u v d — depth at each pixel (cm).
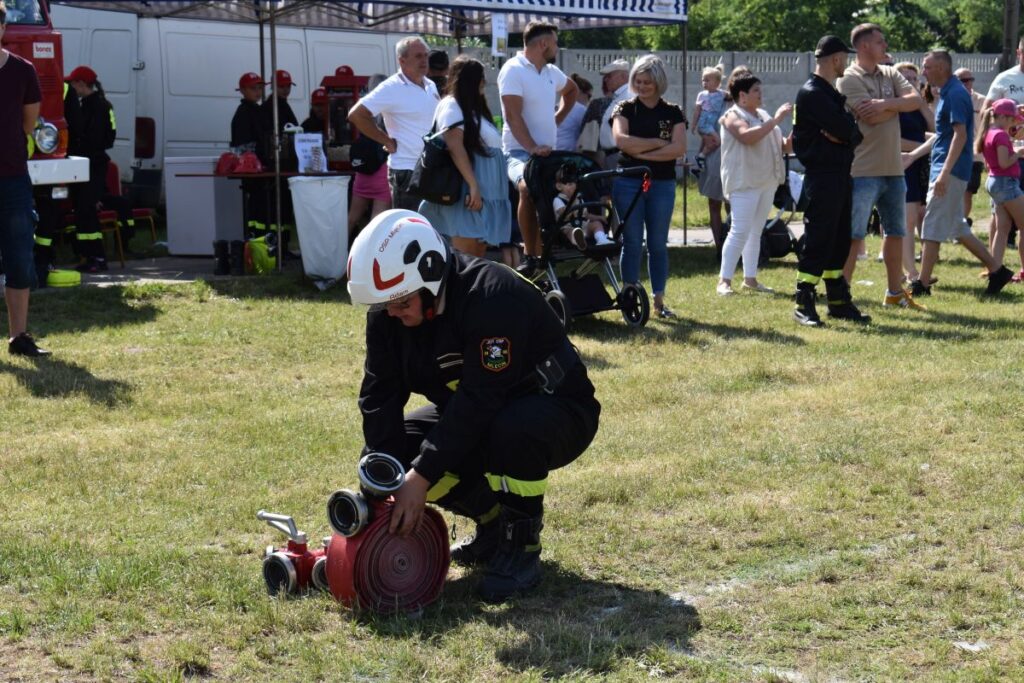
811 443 569
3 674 340
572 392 402
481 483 422
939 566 421
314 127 1452
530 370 392
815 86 859
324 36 1727
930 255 1020
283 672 345
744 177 1026
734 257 1041
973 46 4050
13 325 774
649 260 928
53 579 402
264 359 788
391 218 366
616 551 439
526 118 881
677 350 798
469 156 812
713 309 966
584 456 556
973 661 348
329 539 409
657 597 399
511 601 396
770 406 640
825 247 883
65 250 1324
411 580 384
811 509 482
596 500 495
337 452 567
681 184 2214
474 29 1661
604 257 842
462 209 824
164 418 635
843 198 877
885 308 962
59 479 525
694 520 471
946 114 992
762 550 441
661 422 612
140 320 912
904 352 780
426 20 1695
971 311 945
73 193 1180
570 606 391
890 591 396
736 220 1035
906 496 495
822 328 877
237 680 340
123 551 434
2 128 746
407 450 407
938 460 543
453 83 806
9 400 662
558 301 841
